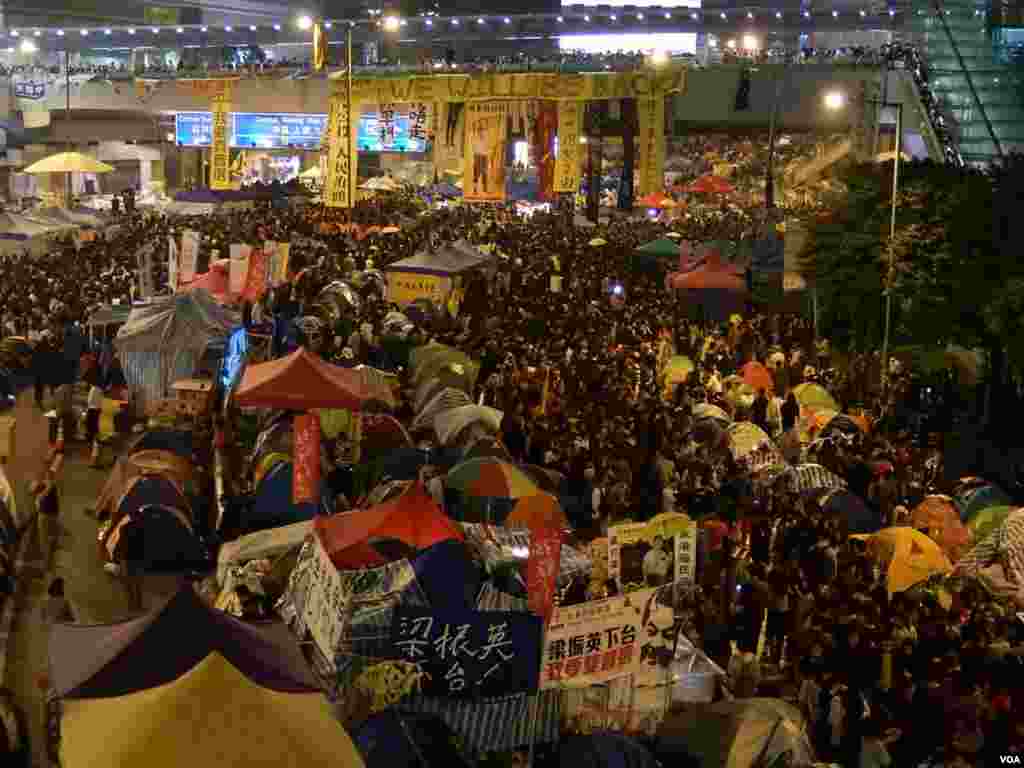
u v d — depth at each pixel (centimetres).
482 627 1127
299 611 1259
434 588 1243
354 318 3341
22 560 1895
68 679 999
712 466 2253
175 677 971
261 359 2705
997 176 3400
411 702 1130
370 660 1126
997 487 2250
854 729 1402
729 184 7031
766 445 2350
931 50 5419
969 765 1307
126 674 977
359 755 976
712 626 1622
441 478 1872
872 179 3506
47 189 7444
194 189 6531
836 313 3650
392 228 5525
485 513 1822
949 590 1733
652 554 1420
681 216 6956
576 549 1600
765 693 1431
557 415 2469
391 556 1469
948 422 3103
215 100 6481
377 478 2019
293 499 1770
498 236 5384
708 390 2816
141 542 1784
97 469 2450
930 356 3312
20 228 4591
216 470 2112
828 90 5472
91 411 2561
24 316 3098
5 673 1465
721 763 1134
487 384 2662
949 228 3297
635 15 8994
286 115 7338
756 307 4234
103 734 925
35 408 2856
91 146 8019
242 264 3322
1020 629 1638
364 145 6981
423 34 10719
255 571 1509
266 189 6494
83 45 10406
